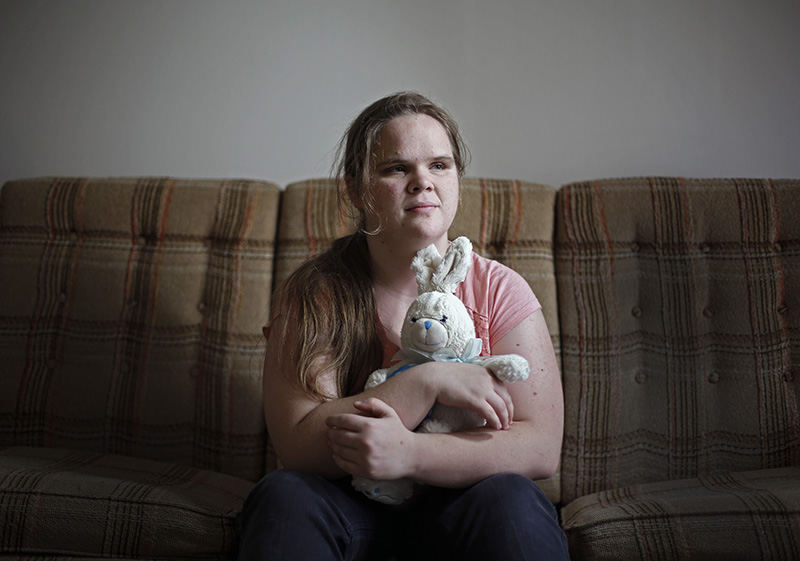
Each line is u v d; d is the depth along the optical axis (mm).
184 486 1065
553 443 865
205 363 1319
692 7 1599
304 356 884
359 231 1047
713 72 1596
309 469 833
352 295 945
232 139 1672
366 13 1657
